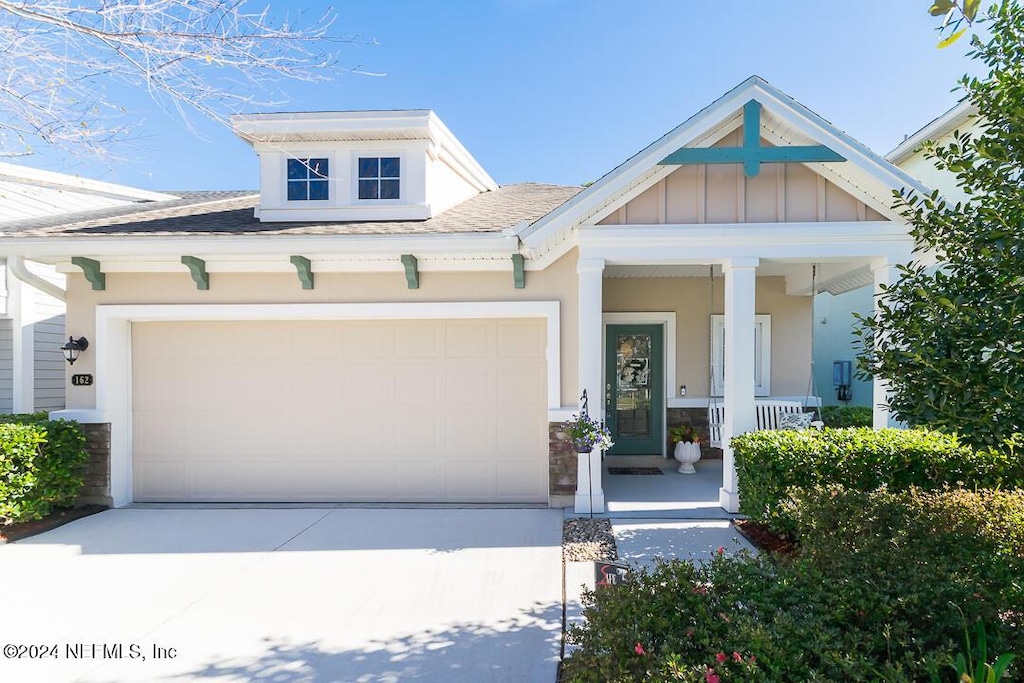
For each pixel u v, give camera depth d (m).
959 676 2.02
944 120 8.56
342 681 3.24
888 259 6.09
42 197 9.79
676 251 6.35
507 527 6.00
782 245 6.26
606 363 9.59
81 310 7.09
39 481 6.18
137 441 7.32
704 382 9.40
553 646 3.59
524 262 6.87
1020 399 2.72
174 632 3.83
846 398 12.85
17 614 4.11
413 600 4.28
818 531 3.69
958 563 3.08
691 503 6.78
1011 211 2.91
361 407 7.21
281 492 7.25
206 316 7.05
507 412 7.11
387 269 6.97
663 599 2.48
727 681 2.04
